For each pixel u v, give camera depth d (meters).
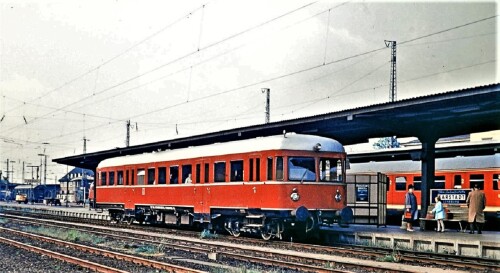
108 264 14.41
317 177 19.20
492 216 24.20
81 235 22.86
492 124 20.70
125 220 30.30
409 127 21.02
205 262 14.95
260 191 19.38
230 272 12.81
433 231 20.69
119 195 29.42
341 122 20.92
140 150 34.22
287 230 20.41
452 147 26.09
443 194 21.11
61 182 98.38
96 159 42.19
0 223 32.56
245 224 20.72
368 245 18.56
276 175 18.84
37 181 104.31
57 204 77.00
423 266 14.02
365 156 29.97
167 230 25.39
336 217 19.38
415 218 20.78
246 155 20.16
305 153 19.14
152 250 17.30
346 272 12.25
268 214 19.12
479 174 24.94
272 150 19.02
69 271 13.34
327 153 19.48
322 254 16.61
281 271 13.34
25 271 13.23
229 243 19.56
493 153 25.98
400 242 17.94
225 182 21.14
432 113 18.62
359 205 23.06
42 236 22.61
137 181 27.77
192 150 23.62
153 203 26.12
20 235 23.64
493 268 13.47
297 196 18.73
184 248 17.73
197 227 26.48
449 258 15.52
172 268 12.98
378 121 20.23
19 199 91.56
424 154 21.56
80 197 89.44
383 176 23.05
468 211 19.73
